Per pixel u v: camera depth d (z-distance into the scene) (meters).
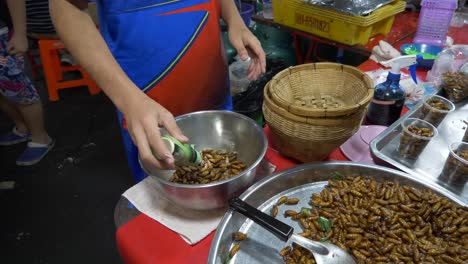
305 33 1.90
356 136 1.01
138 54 1.03
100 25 1.02
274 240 0.72
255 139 0.91
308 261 0.66
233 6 1.20
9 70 2.00
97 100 2.92
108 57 0.78
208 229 0.74
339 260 0.66
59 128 2.63
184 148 0.68
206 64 1.14
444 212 0.72
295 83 0.95
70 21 0.79
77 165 2.29
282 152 0.95
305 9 1.80
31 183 2.17
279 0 1.91
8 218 1.95
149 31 1.00
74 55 0.79
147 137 0.65
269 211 0.79
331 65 0.95
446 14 1.56
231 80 2.08
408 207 0.74
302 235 0.72
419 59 1.38
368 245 0.69
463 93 1.15
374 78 1.30
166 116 0.69
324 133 0.78
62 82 2.94
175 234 0.74
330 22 1.73
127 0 0.96
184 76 1.10
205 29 1.09
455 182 0.84
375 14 1.62
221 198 0.75
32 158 2.31
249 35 1.08
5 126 2.71
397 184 0.80
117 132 2.57
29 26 2.64
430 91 1.22
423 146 0.90
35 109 2.23
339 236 0.71
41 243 1.81
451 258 0.65
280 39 2.41
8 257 1.75
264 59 1.04
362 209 0.75
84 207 2.00
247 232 0.74
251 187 0.77
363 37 1.68
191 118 0.96
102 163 2.30
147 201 0.82
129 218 0.80
